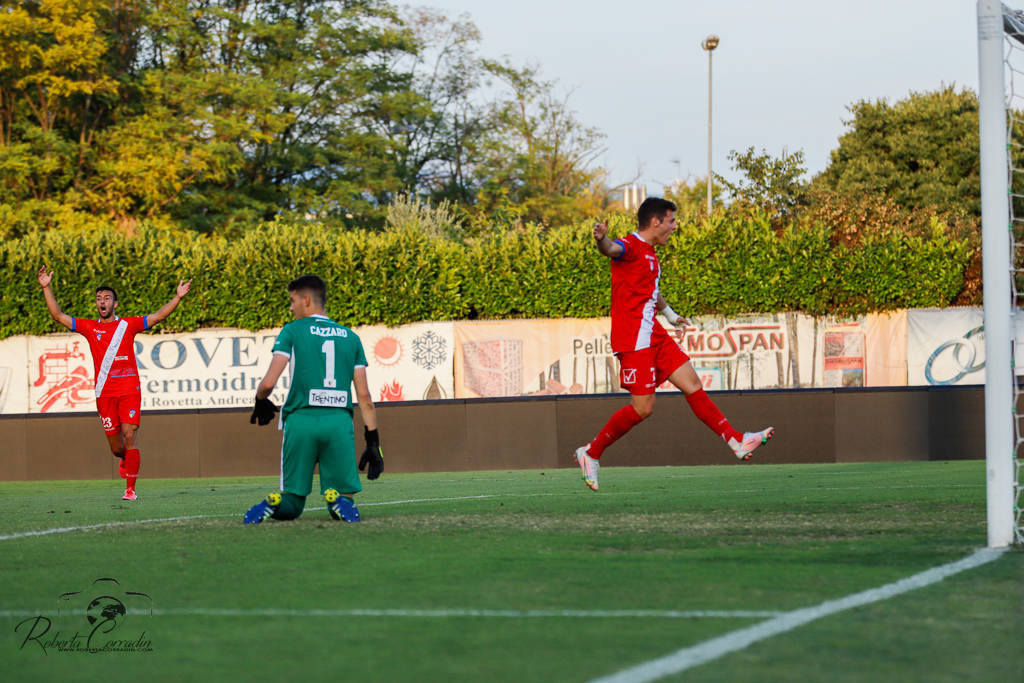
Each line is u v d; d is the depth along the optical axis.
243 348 59.78
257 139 90.62
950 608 7.63
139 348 59.72
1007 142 11.35
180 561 10.80
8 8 81.81
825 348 58.09
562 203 121.69
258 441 40.91
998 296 11.13
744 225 59.16
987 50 11.26
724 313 58.50
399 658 6.29
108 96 87.50
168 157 83.25
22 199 83.19
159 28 92.44
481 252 59.12
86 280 58.66
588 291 58.06
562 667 6.00
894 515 15.15
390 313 58.50
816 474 29.83
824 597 8.12
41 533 14.70
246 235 61.00
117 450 25.97
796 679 5.67
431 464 40.19
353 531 13.79
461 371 58.66
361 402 15.76
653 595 8.32
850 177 100.19
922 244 57.19
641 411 17.14
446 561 10.50
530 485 27.59
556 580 9.16
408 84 107.56
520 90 121.75
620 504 18.70
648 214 16.95
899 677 5.70
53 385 59.19
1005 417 11.16
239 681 5.80
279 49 97.81
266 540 12.74
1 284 58.59
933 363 57.19
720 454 39.41
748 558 10.41
